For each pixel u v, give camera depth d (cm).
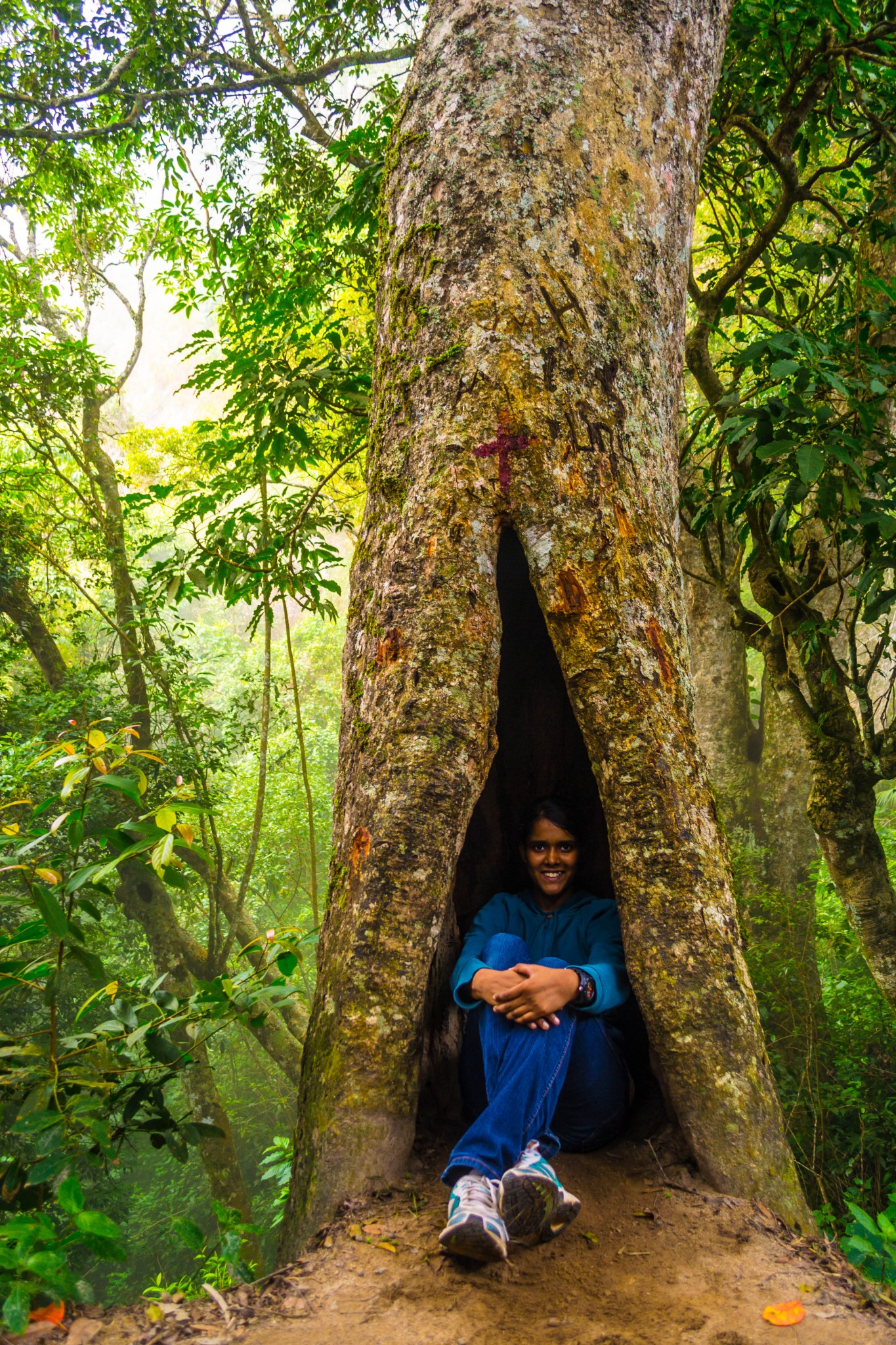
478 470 223
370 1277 167
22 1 806
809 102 401
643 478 232
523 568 270
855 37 380
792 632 456
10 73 845
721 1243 176
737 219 509
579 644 219
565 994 201
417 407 233
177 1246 1289
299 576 493
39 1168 192
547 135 238
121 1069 221
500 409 224
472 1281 165
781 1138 201
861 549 485
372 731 219
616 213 242
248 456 484
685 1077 201
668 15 266
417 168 247
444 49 254
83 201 1075
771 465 369
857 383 326
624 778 213
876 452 402
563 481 222
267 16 821
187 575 492
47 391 973
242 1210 977
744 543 439
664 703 219
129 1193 1198
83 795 207
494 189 235
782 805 781
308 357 431
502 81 242
